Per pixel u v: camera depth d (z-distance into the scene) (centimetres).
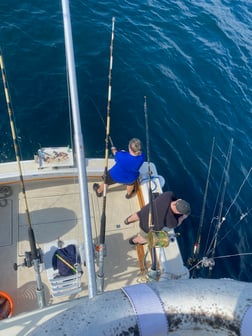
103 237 382
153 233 419
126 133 843
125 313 169
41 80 889
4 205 562
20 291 484
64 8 287
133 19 1131
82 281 496
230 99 994
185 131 888
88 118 850
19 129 796
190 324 171
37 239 536
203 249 696
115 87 933
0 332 319
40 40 970
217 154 863
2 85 856
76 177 593
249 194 810
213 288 178
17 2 1035
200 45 1126
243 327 164
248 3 1383
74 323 164
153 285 184
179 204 454
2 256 515
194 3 1291
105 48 1014
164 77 992
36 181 589
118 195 602
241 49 1158
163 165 812
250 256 705
